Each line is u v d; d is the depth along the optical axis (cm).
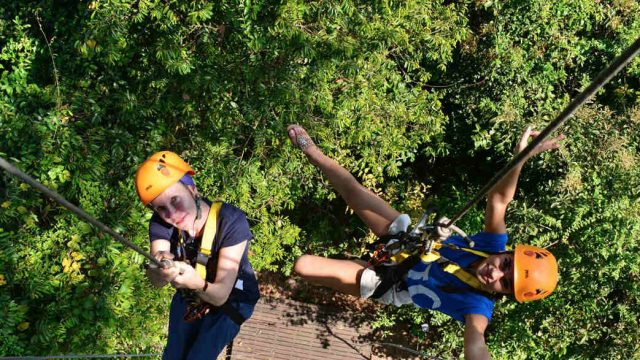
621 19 1041
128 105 834
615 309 1034
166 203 308
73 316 814
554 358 1108
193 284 291
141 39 848
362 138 901
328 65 789
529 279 336
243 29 762
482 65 1016
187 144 917
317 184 1032
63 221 834
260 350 1177
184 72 775
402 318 1177
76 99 855
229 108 845
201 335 345
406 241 362
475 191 1111
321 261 385
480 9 1034
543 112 1012
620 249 962
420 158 1210
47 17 884
